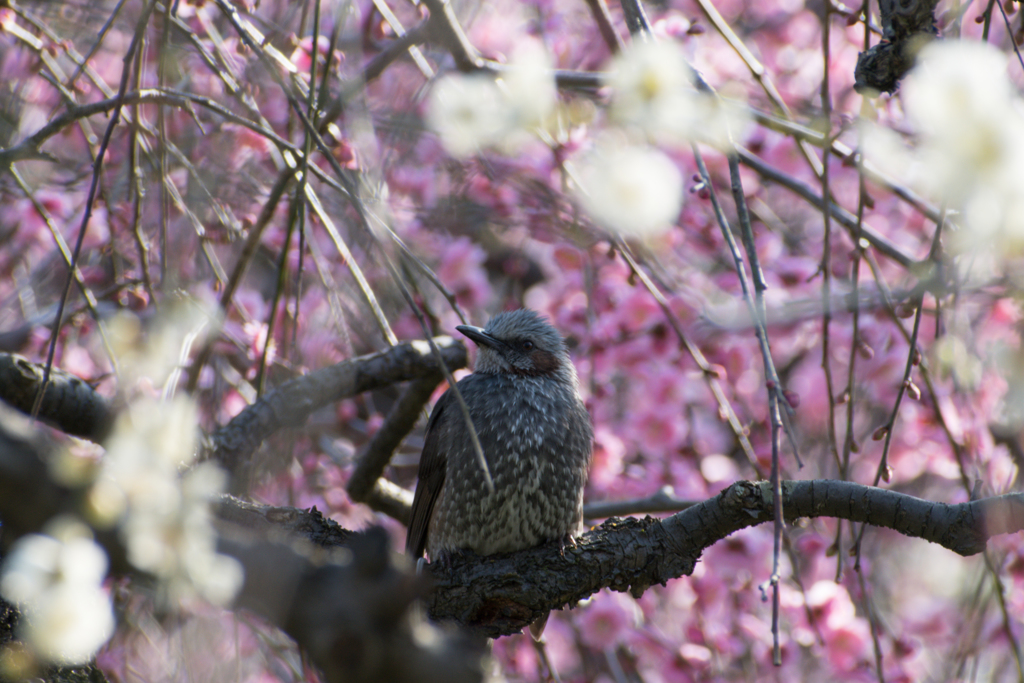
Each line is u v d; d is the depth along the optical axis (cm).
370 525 268
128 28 945
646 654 1094
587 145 938
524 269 1286
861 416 1232
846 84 1269
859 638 975
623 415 1194
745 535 1016
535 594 708
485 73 786
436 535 859
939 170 302
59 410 700
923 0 559
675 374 1052
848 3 1172
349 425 1177
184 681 702
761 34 1391
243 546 270
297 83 865
